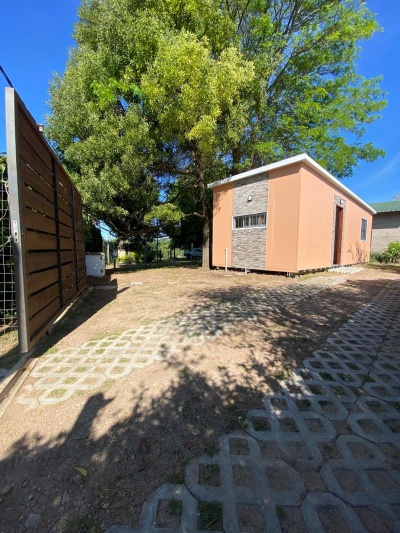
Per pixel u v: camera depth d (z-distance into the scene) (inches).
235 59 373.1
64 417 73.9
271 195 369.1
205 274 404.2
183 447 63.7
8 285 141.3
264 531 45.3
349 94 545.3
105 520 47.3
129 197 436.5
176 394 84.2
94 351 116.3
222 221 459.2
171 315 172.4
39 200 124.2
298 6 492.7
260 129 511.8
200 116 367.9
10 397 82.5
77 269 219.6
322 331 141.7
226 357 109.9
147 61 374.6
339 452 62.1
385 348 120.3
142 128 370.0
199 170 476.4
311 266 372.5
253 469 57.7
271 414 75.2
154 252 941.2
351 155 544.7
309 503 50.2
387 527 45.9
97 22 441.7
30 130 114.7
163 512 48.6
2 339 128.6
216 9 416.8
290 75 522.9
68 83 389.1
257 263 394.3
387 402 81.2
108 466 58.7
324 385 89.9
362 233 588.1
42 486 54.2
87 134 383.9
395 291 256.5
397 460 60.0
